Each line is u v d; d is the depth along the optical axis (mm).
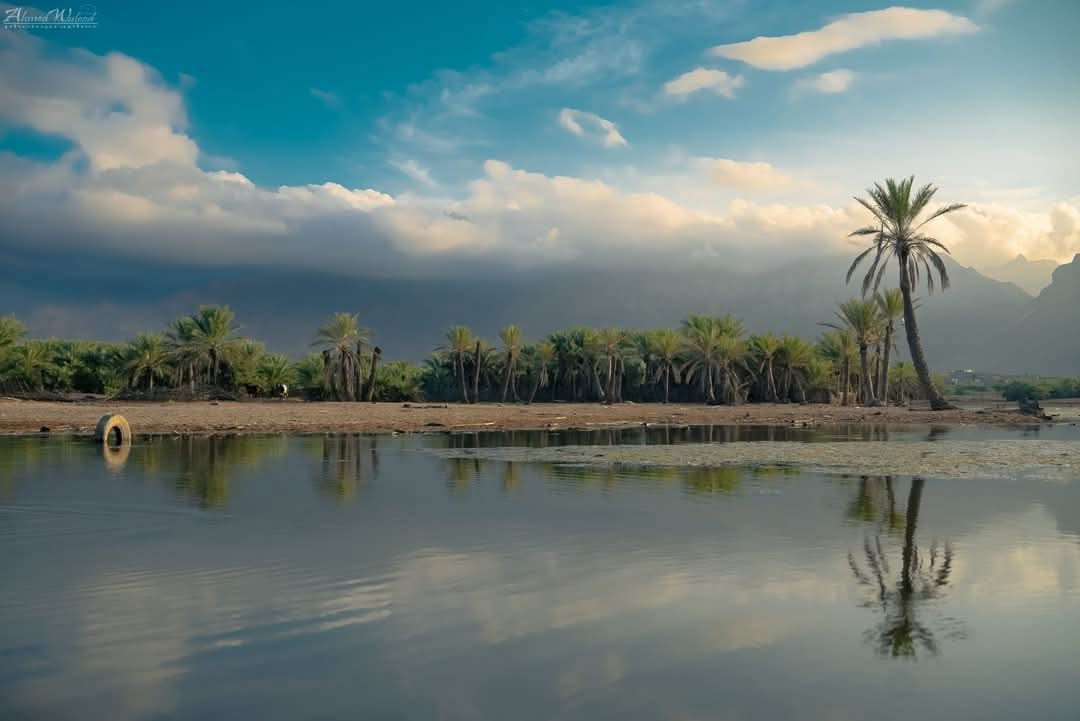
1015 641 5660
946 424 45781
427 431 36344
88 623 6164
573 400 100375
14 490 14312
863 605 6582
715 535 9734
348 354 76312
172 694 4781
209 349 70438
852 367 85938
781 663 5219
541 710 4504
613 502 12758
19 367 64500
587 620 6176
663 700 4637
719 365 82812
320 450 24328
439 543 9281
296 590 7129
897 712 4469
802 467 18766
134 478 16328
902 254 51531
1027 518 11039
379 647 5574
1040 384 127875
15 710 4555
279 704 4625
